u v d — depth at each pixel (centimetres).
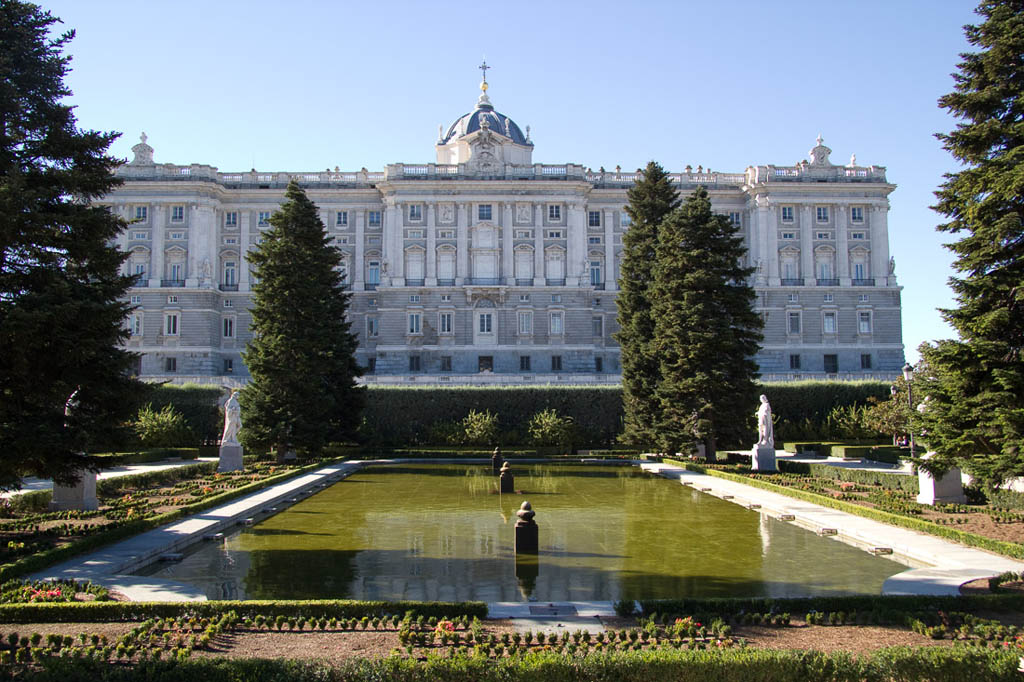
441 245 9481
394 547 2256
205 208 9469
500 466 4559
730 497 3291
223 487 3381
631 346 5488
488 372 9000
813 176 9962
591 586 1791
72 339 2038
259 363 4712
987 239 2373
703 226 4866
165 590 1653
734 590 1750
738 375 4781
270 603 1492
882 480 3403
